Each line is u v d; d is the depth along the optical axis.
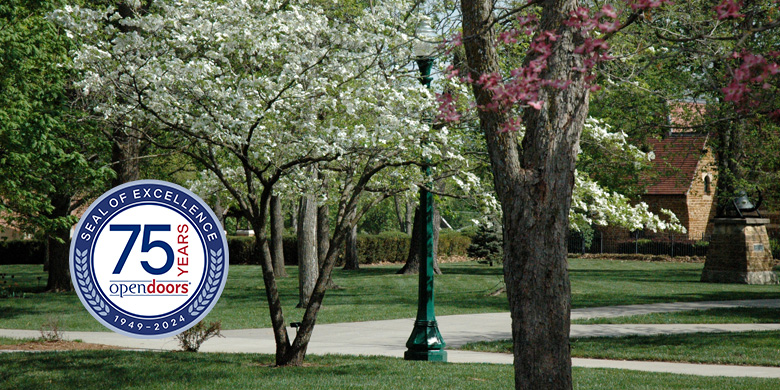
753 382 9.54
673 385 9.34
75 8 10.17
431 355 11.59
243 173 12.36
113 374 10.23
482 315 18.41
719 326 15.81
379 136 10.28
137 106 10.02
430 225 11.71
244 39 10.66
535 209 5.95
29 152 15.27
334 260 11.30
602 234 48.00
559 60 5.96
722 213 29.14
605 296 22.91
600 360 12.01
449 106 5.38
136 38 9.85
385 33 12.97
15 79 14.97
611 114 18.53
